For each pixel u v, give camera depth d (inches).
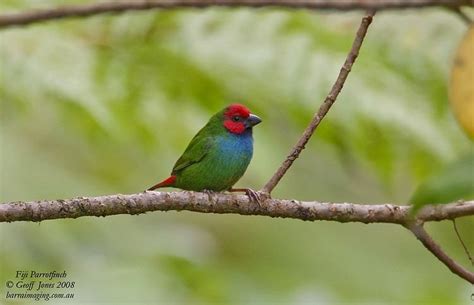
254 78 459.5
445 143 465.4
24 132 493.7
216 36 469.1
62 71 454.9
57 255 446.9
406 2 280.2
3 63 454.3
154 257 460.4
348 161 490.3
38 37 462.0
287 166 315.6
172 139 479.2
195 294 458.0
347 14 483.5
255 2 293.1
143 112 467.8
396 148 466.3
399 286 585.9
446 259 297.9
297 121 465.7
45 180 462.6
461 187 147.3
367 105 456.1
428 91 472.4
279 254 606.5
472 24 242.2
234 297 485.4
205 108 477.4
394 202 571.2
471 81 231.9
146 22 468.4
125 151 528.1
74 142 513.0
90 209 298.4
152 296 426.9
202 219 623.5
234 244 617.3
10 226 440.8
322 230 612.7
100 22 471.2
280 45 462.9
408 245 611.2
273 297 507.5
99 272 433.7
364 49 472.7
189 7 299.1
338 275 590.6
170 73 470.9
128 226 480.4
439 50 472.7
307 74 456.1
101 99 456.4
